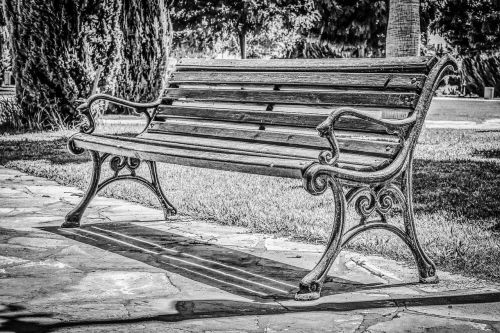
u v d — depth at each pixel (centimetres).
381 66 432
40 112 1321
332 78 460
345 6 3759
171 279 395
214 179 760
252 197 650
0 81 4434
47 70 1307
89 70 1338
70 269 412
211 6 3256
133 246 474
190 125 544
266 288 381
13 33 1311
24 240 486
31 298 356
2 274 399
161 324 320
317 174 350
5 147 1051
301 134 459
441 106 3005
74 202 639
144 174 785
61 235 504
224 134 512
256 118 495
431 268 394
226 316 333
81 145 526
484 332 314
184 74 575
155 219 567
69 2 1295
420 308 348
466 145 1198
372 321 328
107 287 378
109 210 602
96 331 310
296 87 486
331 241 369
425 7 3681
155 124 574
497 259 432
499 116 2286
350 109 371
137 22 1820
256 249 469
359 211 379
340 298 365
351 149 421
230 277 402
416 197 664
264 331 313
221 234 514
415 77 407
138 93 1838
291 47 3959
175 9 3238
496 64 4759
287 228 524
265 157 395
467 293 374
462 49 4381
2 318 325
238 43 3788
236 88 536
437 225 532
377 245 463
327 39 3906
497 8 4194
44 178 785
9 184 738
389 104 414
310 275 365
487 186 732
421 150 1111
